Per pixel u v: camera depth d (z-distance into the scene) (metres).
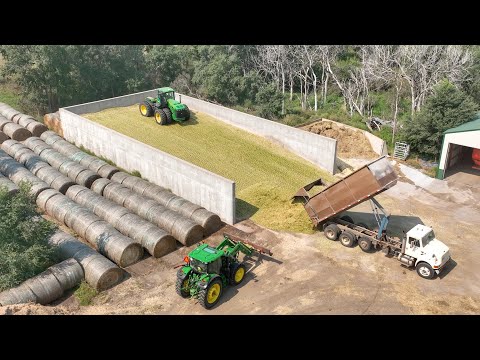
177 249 19.98
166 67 48.84
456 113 30.31
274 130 30.52
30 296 15.41
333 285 17.69
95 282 16.70
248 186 24.83
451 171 30.39
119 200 22.67
